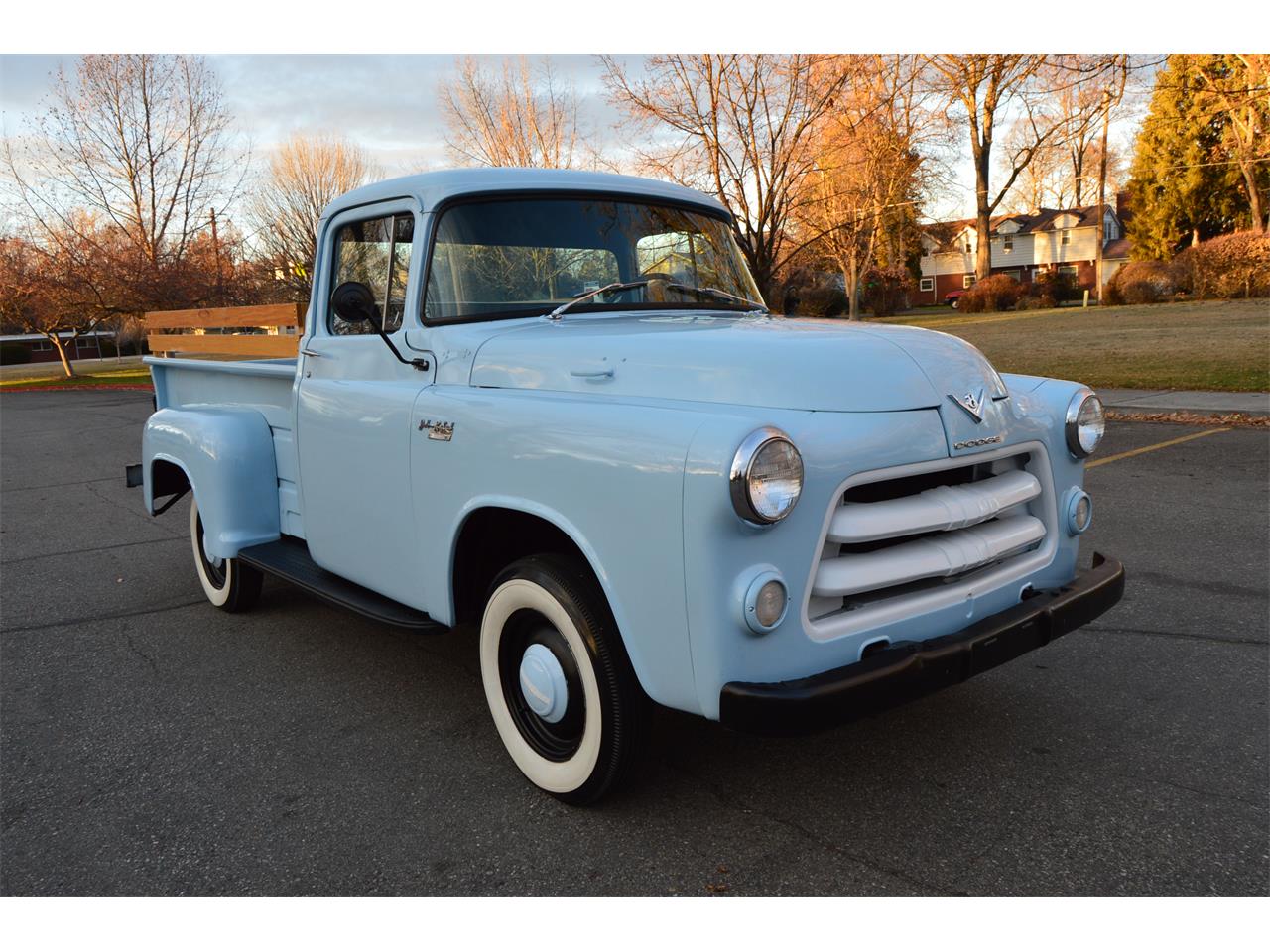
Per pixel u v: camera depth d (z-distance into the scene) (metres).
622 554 2.47
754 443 2.20
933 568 2.61
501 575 2.96
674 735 3.40
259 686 4.05
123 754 3.44
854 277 30.22
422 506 3.22
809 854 2.64
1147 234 45.94
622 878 2.56
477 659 4.34
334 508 3.76
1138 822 2.73
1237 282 34.09
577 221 3.65
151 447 5.04
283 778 3.21
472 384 3.19
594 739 2.73
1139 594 4.74
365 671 4.20
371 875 2.62
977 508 2.71
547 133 16.86
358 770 3.26
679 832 2.78
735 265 4.12
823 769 3.12
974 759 3.15
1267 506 6.43
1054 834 2.69
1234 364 14.58
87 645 4.66
